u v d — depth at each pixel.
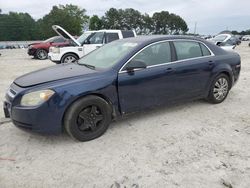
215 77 5.46
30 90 3.76
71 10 83.06
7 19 87.56
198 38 5.37
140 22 91.81
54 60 12.22
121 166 3.39
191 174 3.21
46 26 81.19
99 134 4.16
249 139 4.07
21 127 3.83
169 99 4.87
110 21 90.12
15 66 13.14
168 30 93.31
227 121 4.79
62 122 3.89
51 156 3.65
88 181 3.11
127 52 4.46
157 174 3.21
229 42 16.28
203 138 4.12
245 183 3.04
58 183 3.08
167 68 4.69
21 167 3.40
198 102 5.85
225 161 3.46
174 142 3.99
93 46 11.99
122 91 4.26
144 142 4.00
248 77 8.97
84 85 3.91
